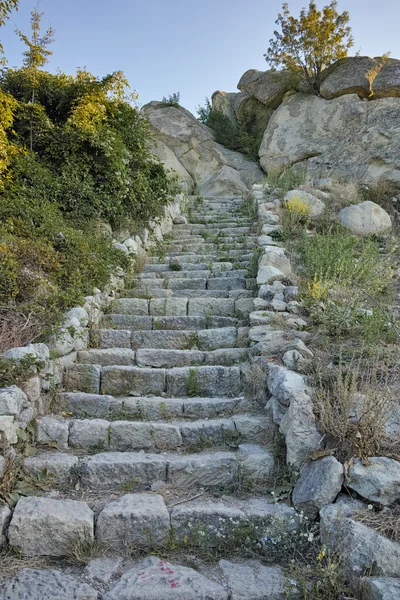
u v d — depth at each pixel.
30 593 2.36
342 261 5.97
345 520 2.58
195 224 9.15
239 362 4.58
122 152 7.64
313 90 14.09
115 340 4.98
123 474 3.27
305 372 3.93
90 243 6.00
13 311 4.26
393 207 10.18
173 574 2.53
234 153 15.66
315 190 9.10
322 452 3.01
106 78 8.21
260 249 6.80
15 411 3.13
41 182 6.70
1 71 8.12
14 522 2.73
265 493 3.19
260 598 2.39
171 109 16.02
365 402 3.22
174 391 4.31
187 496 3.16
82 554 2.72
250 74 16.23
